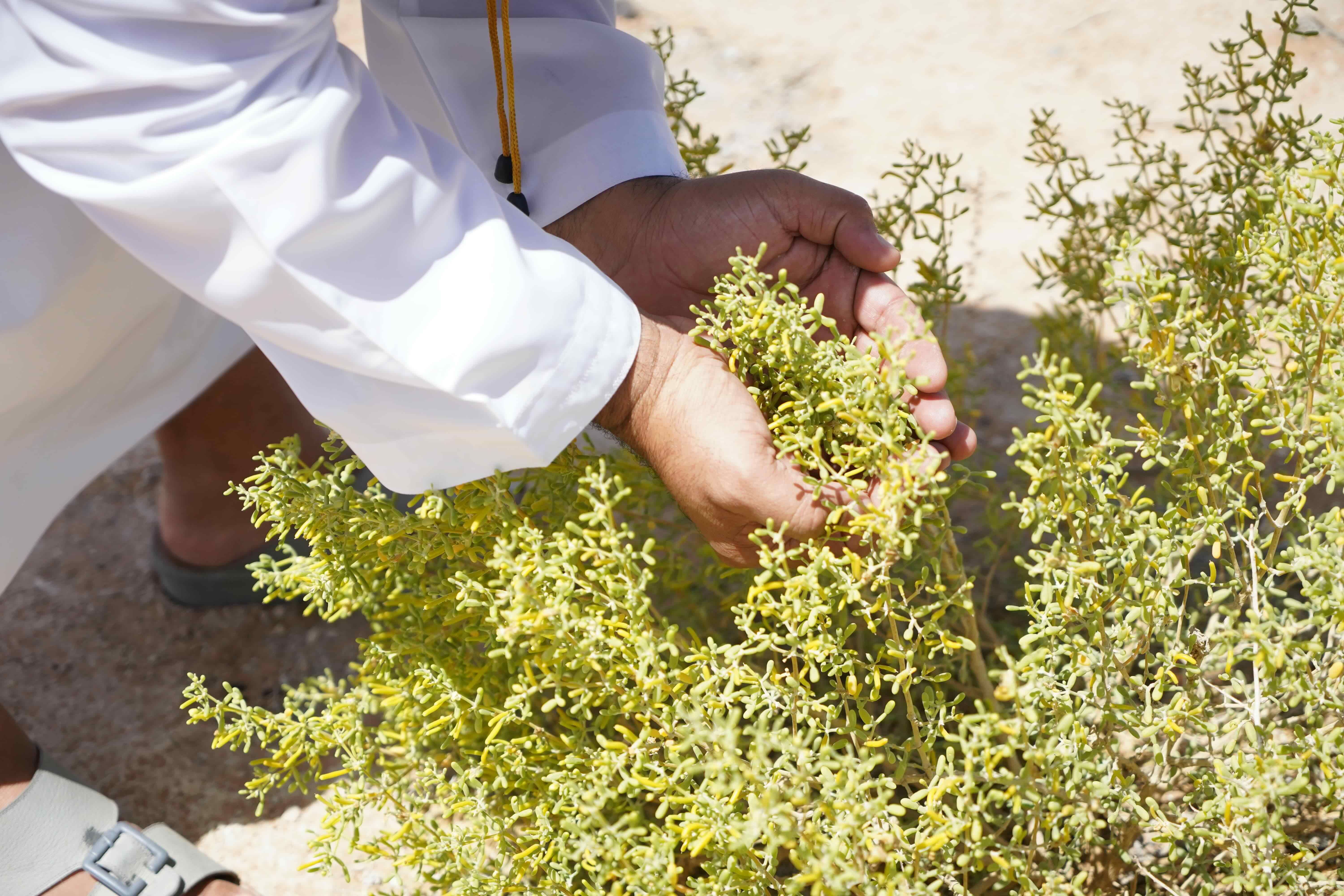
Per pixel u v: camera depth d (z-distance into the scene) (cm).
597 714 137
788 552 109
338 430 118
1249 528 124
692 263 145
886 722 151
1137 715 111
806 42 330
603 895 116
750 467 110
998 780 98
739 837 101
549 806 122
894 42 326
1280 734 139
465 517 122
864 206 135
